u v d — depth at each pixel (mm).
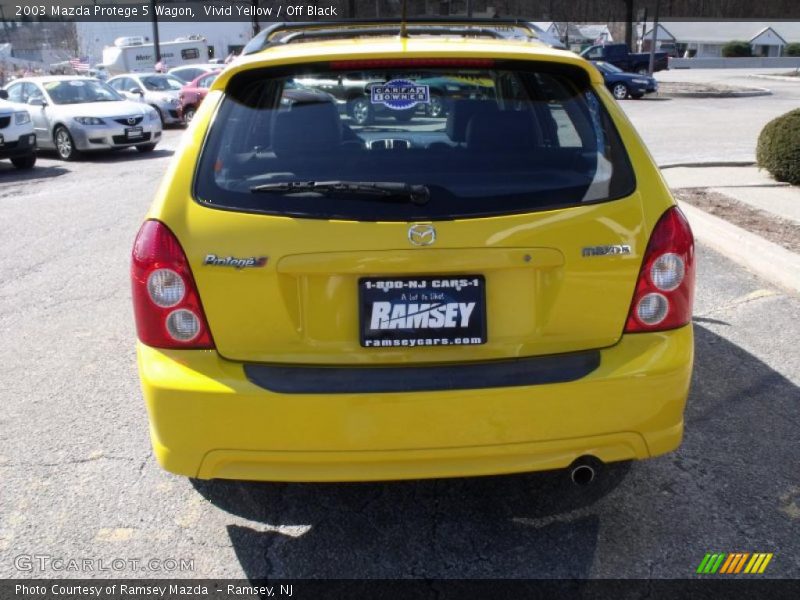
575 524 3049
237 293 2547
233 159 2707
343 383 2518
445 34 3689
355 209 2543
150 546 2967
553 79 2924
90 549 2951
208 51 44812
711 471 3385
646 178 2719
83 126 15055
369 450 2535
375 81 2896
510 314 2590
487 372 2551
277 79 2883
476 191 2596
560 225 2564
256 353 2582
